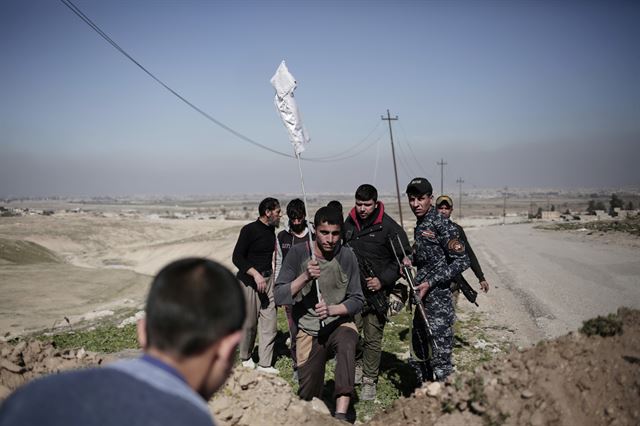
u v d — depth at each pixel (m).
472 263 7.53
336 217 4.87
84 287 25.12
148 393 1.40
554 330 9.96
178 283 1.56
